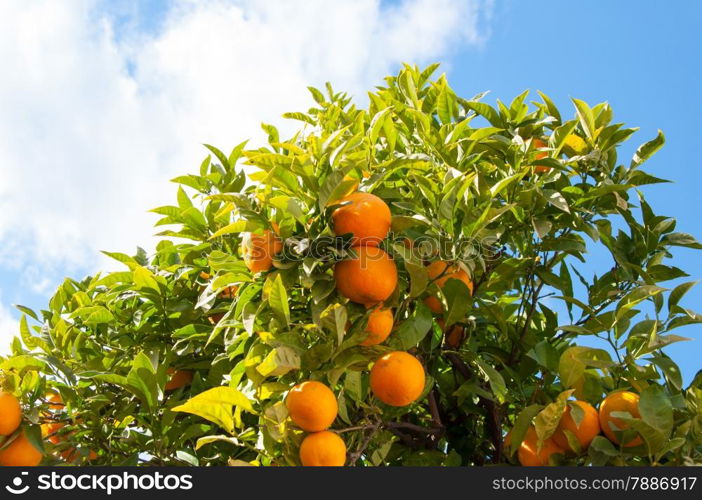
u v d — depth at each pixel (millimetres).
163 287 1790
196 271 1812
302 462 1385
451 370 1820
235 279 1502
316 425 1369
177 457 1679
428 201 1583
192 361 1787
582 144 1806
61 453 1721
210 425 1703
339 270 1411
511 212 1723
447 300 1550
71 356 1763
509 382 1744
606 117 1825
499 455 1708
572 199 1738
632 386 1606
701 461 1472
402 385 1402
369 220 1407
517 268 1729
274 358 1382
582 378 1559
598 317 1630
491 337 1876
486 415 1759
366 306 1437
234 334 1579
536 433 1482
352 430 1482
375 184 1509
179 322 1811
